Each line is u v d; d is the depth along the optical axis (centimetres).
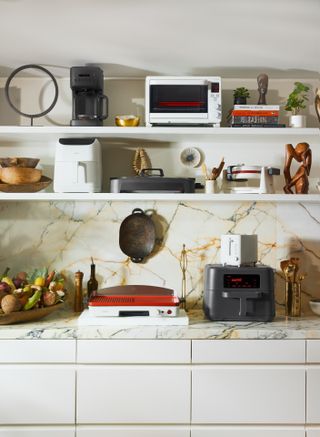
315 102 297
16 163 282
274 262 311
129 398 251
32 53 277
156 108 284
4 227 312
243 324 266
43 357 250
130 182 284
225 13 230
